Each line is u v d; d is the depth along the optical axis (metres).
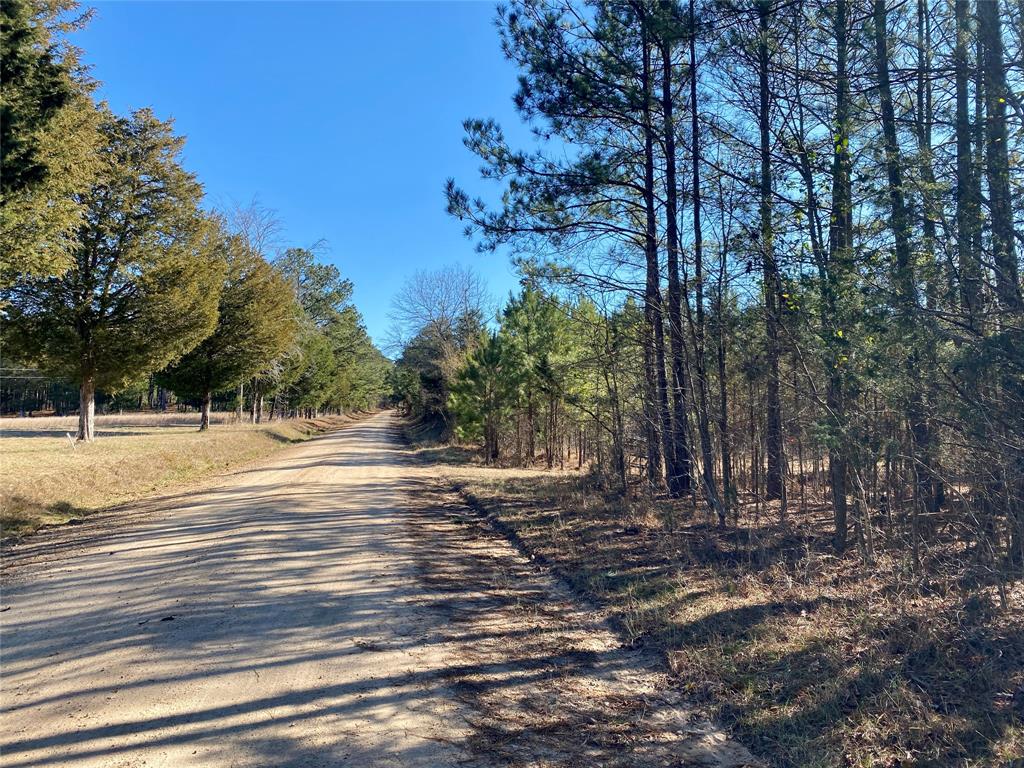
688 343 9.77
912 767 3.30
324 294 57.56
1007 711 3.72
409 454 28.75
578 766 3.43
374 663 4.80
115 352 21.59
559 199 11.33
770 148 8.34
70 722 3.80
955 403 4.92
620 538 9.03
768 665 4.57
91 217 20.11
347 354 66.88
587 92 10.50
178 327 22.59
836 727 3.71
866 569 6.48
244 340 32.19
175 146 21.94
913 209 5.32
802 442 9.08
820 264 6.30
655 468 12.66
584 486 14.24
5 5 11.16
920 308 5.12
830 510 9.87
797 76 7.57
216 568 7.57
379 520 11.16
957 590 5.53
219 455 23.44
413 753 3.50
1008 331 4.76
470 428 25.38
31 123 12.06
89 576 7.36
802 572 6.54
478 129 11.27
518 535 9.73
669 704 4.23
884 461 6.86
